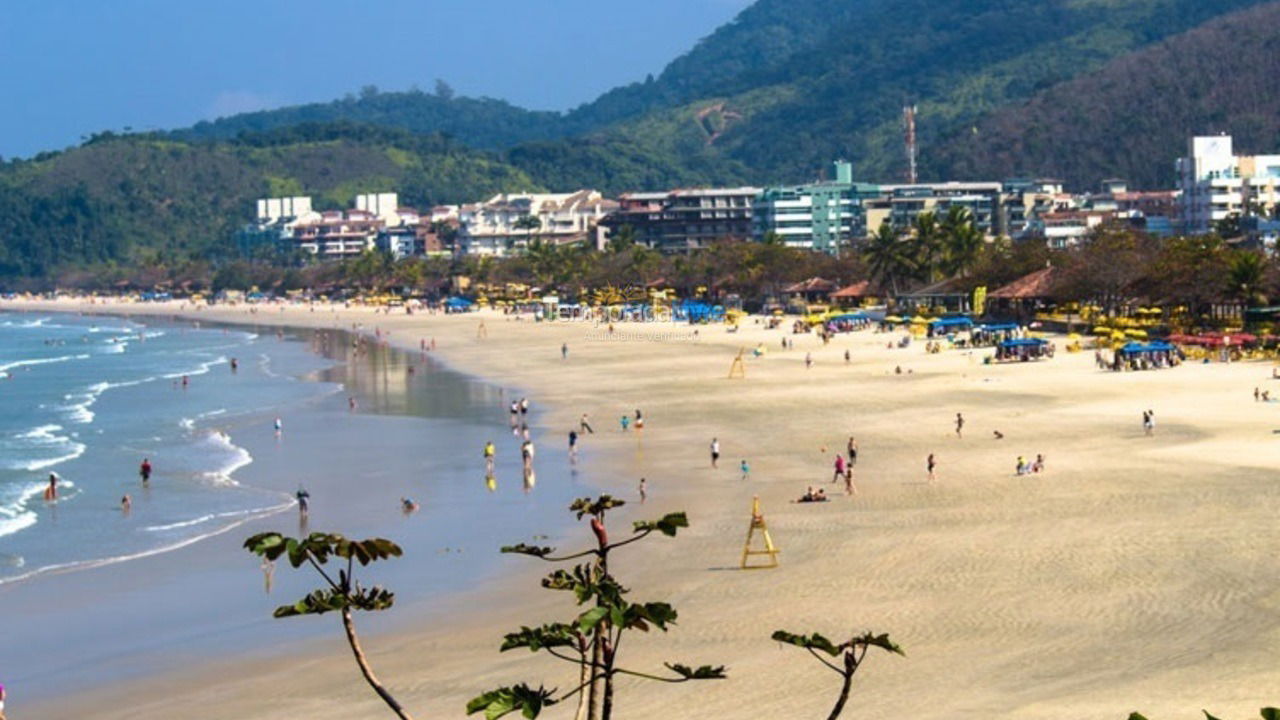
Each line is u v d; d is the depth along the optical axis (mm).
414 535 72000
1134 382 122875
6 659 52531
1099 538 61031
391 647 51625
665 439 102688
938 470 82938
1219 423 95438
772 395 126250
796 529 68000
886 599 53062
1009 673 42406
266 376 171625
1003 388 123062
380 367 178250
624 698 42062
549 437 106750
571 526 72812
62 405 145375
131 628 56281
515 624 53844
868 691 41219
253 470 95500
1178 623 47031
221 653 52281
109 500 84875
